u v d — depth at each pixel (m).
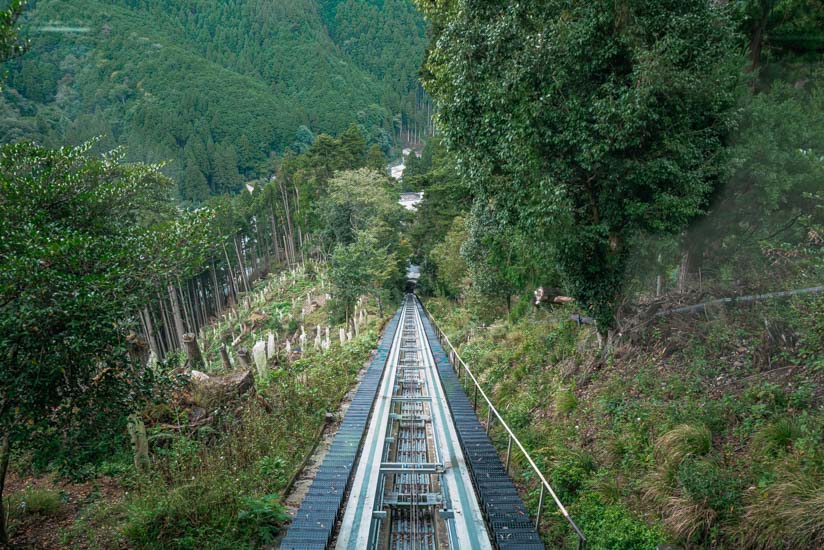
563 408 9.75
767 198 8.98
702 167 8.66
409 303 48.53
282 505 6.74
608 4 7.96
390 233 47.62
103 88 146.00
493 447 8.83
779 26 10.86
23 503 6.38
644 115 7.96
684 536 5.50
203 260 5.96
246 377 10.14
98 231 5.96
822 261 8.71
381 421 9.97
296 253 68.94
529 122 8.37
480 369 15.23
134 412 5.64
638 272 10.52
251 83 173.62
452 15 13.46
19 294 4.52
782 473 5.41
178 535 5.69
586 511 6.61
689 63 8.21
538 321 15.69
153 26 198.38
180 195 96.31
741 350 8.22
